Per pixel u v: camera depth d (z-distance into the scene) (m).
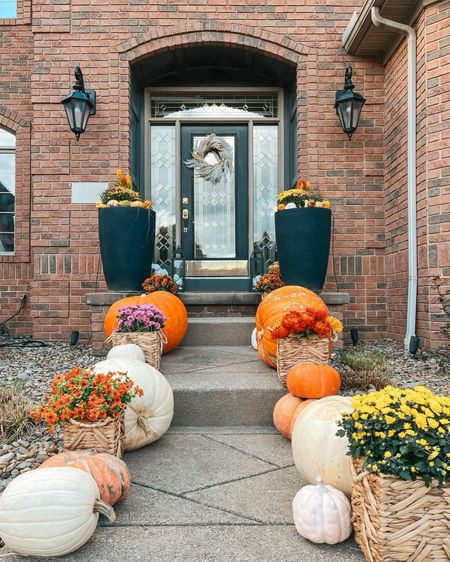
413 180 5.03
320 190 5.91
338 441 2.15
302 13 6.00
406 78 5.24
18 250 6.36
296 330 3.26
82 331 5.82
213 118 6.86
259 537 1.96
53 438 2.90
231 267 6.79
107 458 2.20
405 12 5.07
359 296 5.89
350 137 5.79
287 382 3.06
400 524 1.66
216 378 3.54
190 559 1.82
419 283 4.97
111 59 5.92
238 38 5.98
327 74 5.97
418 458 1.67
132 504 2.22
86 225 5.86
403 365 4.51
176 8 5.97
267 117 6.88
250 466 2.64
